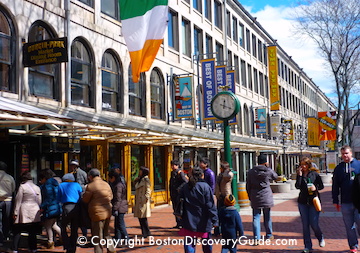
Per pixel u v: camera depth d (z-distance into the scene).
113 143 16.80
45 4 13.56
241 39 37.09
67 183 8.59
